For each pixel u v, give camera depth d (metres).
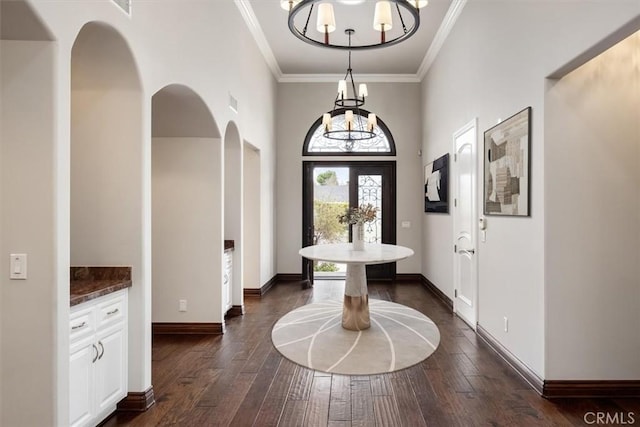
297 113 6.93
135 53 2.35
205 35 3.44
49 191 1.76
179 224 3.94
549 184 2.55
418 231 6.87
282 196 6.91
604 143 2.54
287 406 2.49
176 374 2.99
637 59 2.54
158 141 3.93
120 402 2.46
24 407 1.78
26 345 1.77
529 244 2.77
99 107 2.44
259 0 4.41
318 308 4.95
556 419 2.32
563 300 2.56
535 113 2.67
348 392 2.68
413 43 5.52
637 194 2.55
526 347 2.84
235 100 4.32
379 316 4.57
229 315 4.60
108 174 2.45
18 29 1.69
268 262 6.21
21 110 1.76
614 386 2.55
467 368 3.06
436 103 5.68
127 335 2.46
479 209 3.80
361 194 6.97
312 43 3.09
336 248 4.32
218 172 3.91
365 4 4.43
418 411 2.42
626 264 2.55
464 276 4.34
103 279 2.45
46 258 1.77
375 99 6.93
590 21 2.09
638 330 2.55
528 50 2.76
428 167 6.21
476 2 3.87
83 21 1.91
